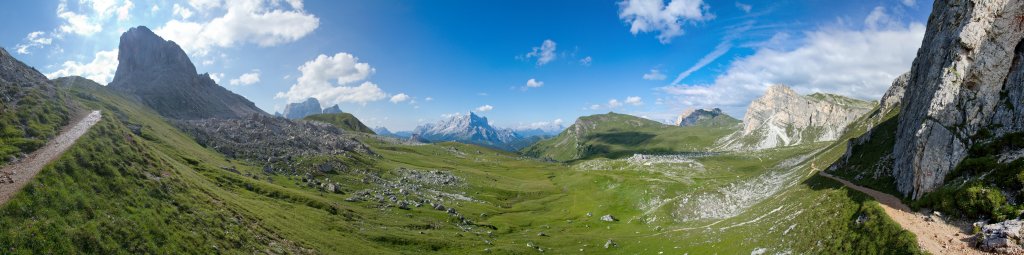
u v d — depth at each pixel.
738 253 75.62
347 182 158.38
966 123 69.44
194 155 137.50
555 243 109.81
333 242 82.94
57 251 41.72
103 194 54.44
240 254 61.16
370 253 83.06
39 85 83.25
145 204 58.59
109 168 60.56
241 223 72.00
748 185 144.25
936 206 59.34
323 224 94.75
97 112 84.75
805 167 149.00
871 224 58.19
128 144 74.44
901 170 79.69
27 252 39.44
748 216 99.56
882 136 113.25
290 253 69.25
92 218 48.88
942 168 66.75
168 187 68.88
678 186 160.62
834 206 73.25
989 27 75.56
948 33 87.88
